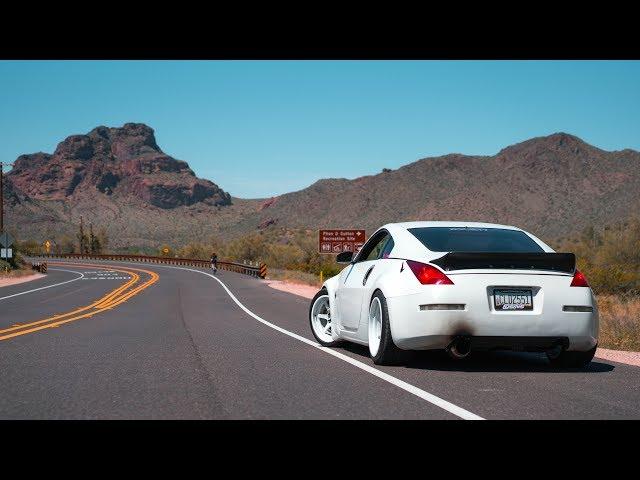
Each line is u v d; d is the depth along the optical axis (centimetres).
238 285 3959
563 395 654
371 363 855
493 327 746
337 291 983
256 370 804
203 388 693
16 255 6562
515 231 882
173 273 6312
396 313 778
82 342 1116
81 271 6969
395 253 844
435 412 582
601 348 1102
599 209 15138
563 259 770
